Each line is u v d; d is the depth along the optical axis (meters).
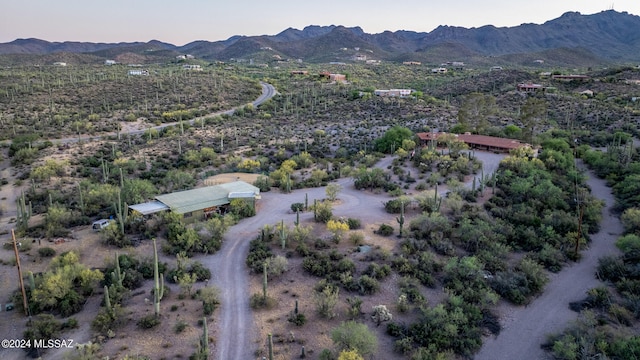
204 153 100.44
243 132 126.75
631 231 60.25
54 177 84.38
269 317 40.69
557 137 112.75
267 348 36.25
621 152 96.62
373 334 36.50
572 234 58.69
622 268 50.47
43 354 35.53
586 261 54.75
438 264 49.84
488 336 39.97
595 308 44.62
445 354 35.88
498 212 64.56
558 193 70.69
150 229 58.16
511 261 53.50
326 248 53.88
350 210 66.75
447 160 87.88
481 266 49.03
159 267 48.34
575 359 35.53
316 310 41.78
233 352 35.88
